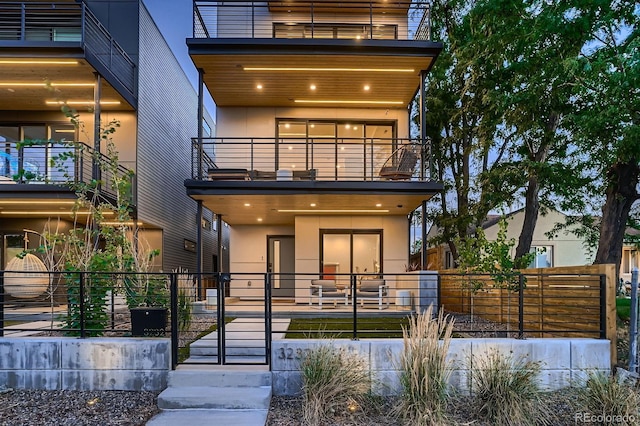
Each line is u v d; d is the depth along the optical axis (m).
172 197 14.02
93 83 9.57
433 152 13.77
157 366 4.80
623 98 7.11
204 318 8.00
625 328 6.74
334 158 10.67
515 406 3.82
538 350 4.82
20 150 10.26
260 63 8.72
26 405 4.36
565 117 9.04
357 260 10.45
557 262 14.73
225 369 4.73
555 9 8.28
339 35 10.41
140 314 5.04
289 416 4.07
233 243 11.59
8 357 4.86
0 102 10.45
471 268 6.82
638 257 15.32
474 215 12.10
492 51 10.80
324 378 4.16
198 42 8.32
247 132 10.65
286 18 10.32
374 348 4.73
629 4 7.89
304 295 10.08
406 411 3.82
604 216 8.65
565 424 3.84
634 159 7.75
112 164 7.37
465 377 4.73
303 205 9.45
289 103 10.59
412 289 8.74
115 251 6.21
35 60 8.55
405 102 10.59
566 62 7.40
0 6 9.54
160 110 12.86
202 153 9.26
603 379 4.05
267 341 4.80
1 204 9.43
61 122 10.93
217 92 9.96
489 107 11.39
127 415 4.09
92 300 5.45
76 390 4.80
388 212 10.30
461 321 7.79
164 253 13.04
